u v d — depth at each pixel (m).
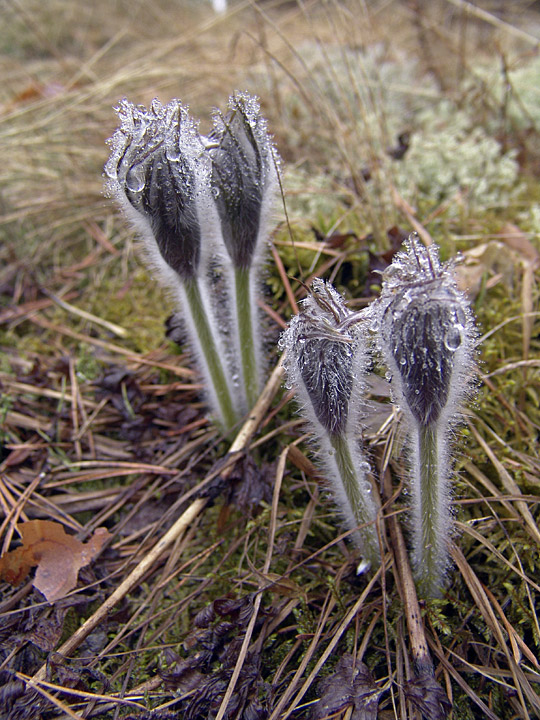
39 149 0.30
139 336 0.23
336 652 0.14
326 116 0.28
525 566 0.15
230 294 0.16
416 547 0.15
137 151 0.13
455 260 0.11
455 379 0.12
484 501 0.16
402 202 0.24
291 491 0.18
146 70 0.34
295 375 0.12
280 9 0.50
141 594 0.16
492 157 0.27
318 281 0.12
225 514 0.17
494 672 0.14
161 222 0.14
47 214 0.29
